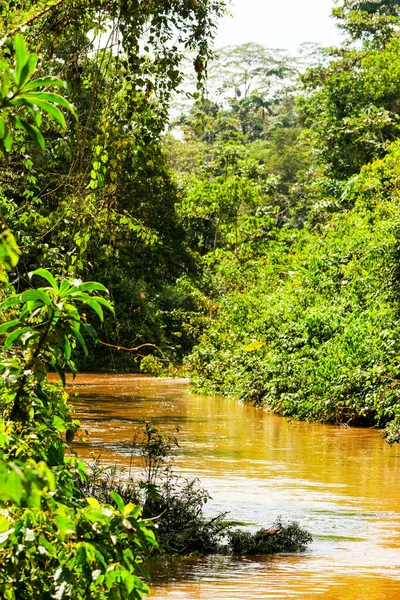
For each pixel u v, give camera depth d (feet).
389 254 78.07
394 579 24.09
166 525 28.60
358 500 35.60
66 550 10.48
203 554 27.17
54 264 36.09
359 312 76.89
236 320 97.14
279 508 33.58
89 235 33.12
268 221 133.08
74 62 32.42
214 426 61.77
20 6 29.40
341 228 102.68
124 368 125.08
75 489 13.56
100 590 10.84
